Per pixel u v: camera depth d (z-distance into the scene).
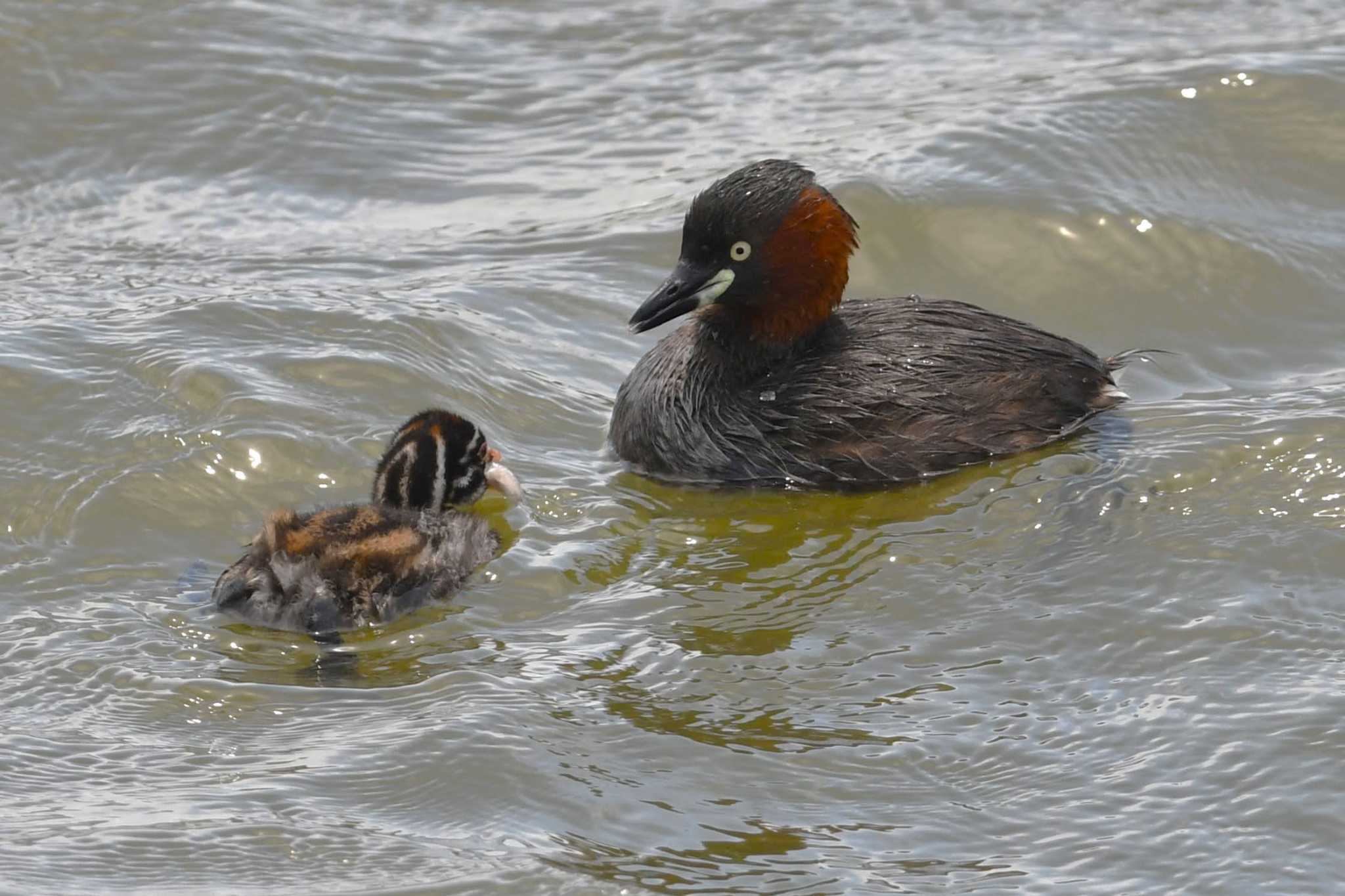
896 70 20.30
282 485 12.98
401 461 12.64
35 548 12.05
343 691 10.52
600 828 9.26
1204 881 8.87
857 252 16.75
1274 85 18.78
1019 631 11.26
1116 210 17.03
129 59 19.61
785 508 13.17
